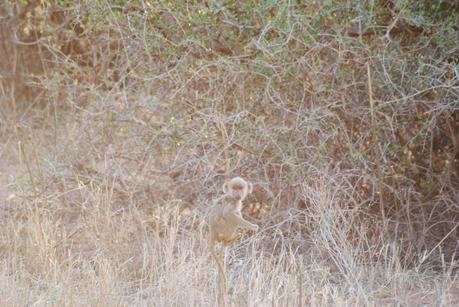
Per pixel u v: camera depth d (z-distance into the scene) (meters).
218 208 11.38
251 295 13.04
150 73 17.33
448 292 14.05
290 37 15.34
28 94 25.62
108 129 18.22
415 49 15.99
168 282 13.66
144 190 17.66
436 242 16.34
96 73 20.50
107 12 17.11
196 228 16.78
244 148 16.19
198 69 16.70
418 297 14.04
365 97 16.23
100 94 19.31
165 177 17.94
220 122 15.84
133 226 16.36
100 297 12.95
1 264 14.83
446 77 16.11
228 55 16.98
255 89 16.53
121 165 18.53
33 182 17.72
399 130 16.39
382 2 16.69
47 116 21.80
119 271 14.49
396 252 14.91
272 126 16.30
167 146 17.34
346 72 16.19
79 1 17.91
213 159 16.75
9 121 22.91
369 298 13.71
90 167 18.67
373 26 15.70
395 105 15.96
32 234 15.80
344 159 16.14
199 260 14.16
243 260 14.95
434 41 16.19
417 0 16.19
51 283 13.77
